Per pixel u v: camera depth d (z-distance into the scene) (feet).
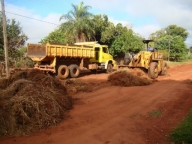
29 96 20.10
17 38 63.82
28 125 18.22
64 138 16.81
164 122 20.48
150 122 20.52
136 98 29.96
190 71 69.77
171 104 26.76
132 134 17.70
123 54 96.94
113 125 19.67
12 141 16.15
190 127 18.20
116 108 25.12
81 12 85.30
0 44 58.95
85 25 82.99
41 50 46.83
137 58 50.62
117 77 41.04
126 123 20.22
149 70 49.96
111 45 94.27
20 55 63.62
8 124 17.62
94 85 39.96
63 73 50.11
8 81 26.30
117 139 16.75
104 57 63.46
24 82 22.75
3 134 17.02
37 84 23.48
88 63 58.95
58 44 47.73
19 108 18.56
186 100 28.99
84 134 17.62
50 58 47.67
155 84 42.16
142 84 40.81
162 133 17.88
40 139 16.57
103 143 16.07
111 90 35.47
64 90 28.35
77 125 19.56
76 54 52.16
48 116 19.45
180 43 135.64
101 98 29.94
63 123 19.95
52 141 16.28
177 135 16.97
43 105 19.97
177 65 99.96
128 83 39.88
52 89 24.48
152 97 30.58
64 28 85.25
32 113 18.95
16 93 21.44
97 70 63.72
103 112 23.54
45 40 89.40
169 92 33.94
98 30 91.40
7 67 43.34
